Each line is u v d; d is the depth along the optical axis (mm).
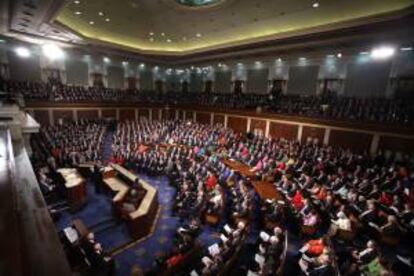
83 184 9672
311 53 15758
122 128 20578
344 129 14102
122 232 8102
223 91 25688
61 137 16031
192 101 25188
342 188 9227
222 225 8547
